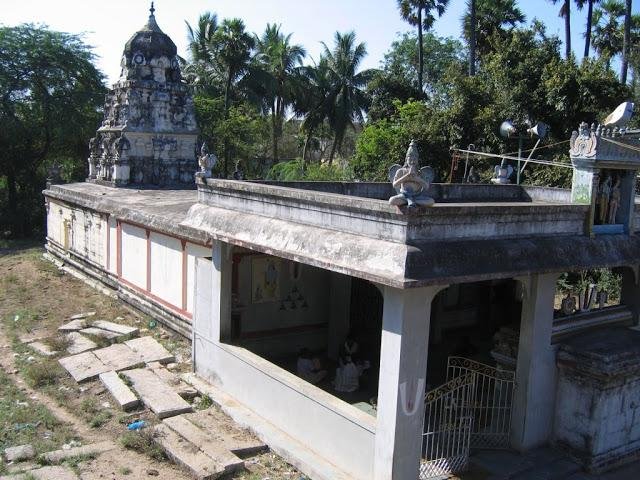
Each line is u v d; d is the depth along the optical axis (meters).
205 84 41.00
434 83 52.12
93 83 33.16
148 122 22.39
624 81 28.98
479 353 12.95
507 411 9.03
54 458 8.37
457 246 7.00
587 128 8.36
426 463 7.79
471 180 19.42
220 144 35.22
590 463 8.39
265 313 12.67
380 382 7.25
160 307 15.20
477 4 34.72
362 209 7.21
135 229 16.53
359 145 30.09
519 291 15.02
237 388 10.27
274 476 8.18
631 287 10.19
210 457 8.38
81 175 35.09
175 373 11.80
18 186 33.31
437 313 13.88
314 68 42.19
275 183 10.43
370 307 13.41
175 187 22.88
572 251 8.08
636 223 9.49
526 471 8.16
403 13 38.62
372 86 37.75
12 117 30.48
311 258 7.57
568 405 8.70
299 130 49.56
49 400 10.61
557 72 23.05
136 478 7.99
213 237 9.76
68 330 14.48
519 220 7.71
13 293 18.34
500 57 25.05
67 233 22.28
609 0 38.41
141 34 22.48
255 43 41.12
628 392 8.72
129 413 10.06
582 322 9.34
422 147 25.78
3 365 12.34
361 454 7.67
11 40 30.80
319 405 8.40
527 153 23.17
